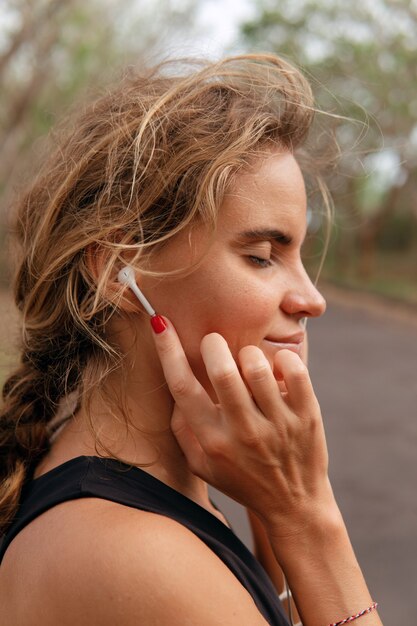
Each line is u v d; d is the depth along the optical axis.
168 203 1.08
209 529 1.12
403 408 8.08
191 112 1.11
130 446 1.14
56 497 0.99
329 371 10.61
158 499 1.08
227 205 1.08
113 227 1.08
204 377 1.11
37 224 1.23
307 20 17.84
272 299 1.09
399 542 4.36
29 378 1.24
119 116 1.16
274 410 1.03
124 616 0.85
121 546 0.89
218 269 1.08
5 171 11.16
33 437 1.18
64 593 0.88
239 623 0.91
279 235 1.10
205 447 1.06
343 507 4.93
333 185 1.70
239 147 1.07
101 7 12.37
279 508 1.06
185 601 0.87
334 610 1.05
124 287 1.08
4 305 1.40
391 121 18.03
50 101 13.09
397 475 5.59
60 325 1.18
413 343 13.81
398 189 26.22
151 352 1.14
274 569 1.48
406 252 36.28
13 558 0.96
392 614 3.60
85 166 1.14
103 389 1.15
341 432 6.96
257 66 1.24
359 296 23.61
